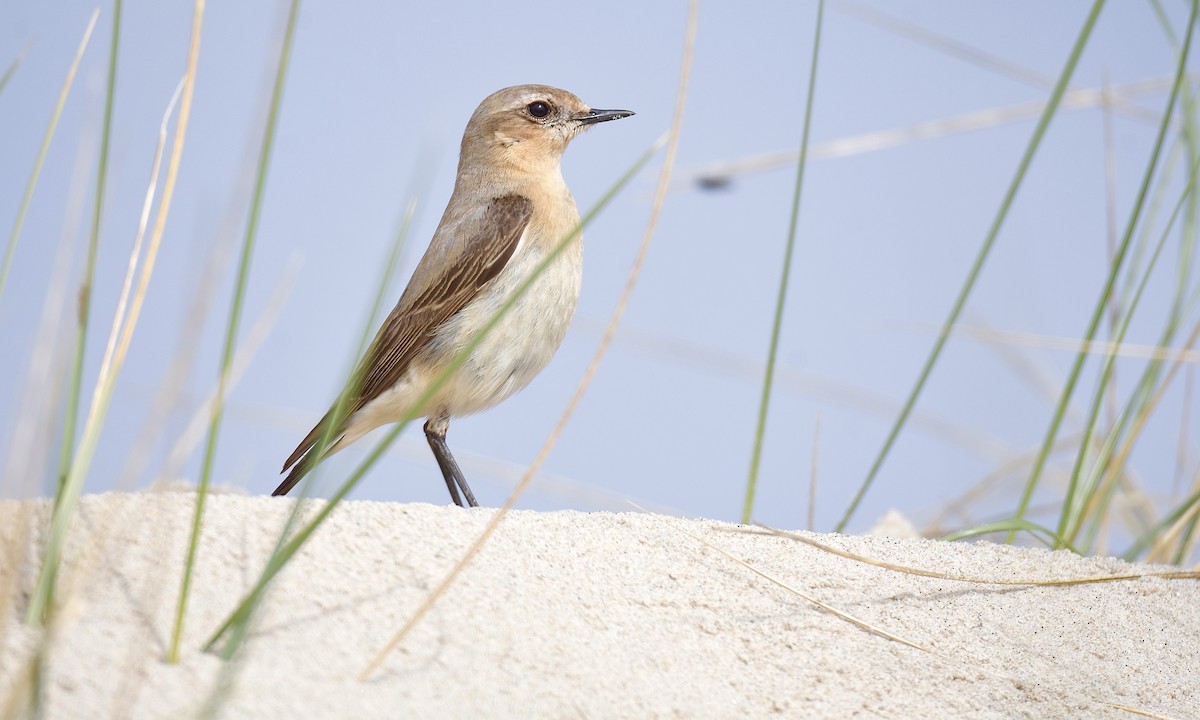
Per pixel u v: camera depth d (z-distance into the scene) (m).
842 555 8.58
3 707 5.53
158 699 5.86
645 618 7.65
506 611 7.32
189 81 7.08
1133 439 11.27
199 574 7.06
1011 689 7.69
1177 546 11.30
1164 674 8.16
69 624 6.40
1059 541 10.33
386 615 7.01
